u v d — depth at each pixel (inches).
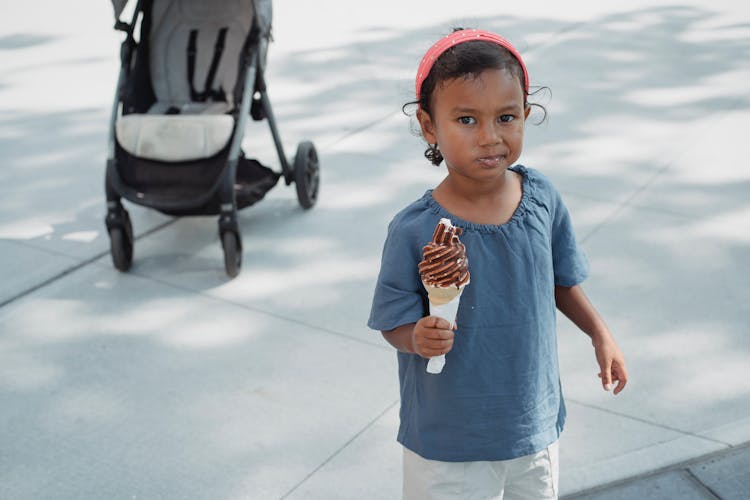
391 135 237.8
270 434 136.2
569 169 212.7
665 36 293.6
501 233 80.4
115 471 130.1
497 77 74.8
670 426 132.3
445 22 313.6
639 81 260.1
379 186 212.7
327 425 137.5
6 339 161.9
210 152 175.5
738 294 163.9
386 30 309.0
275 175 195.5
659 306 161.5
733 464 123.1
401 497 122.6
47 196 213.8
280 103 258.2
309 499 123.1
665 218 190.5
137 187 176.1
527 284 81.1
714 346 150.3
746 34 292.4
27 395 147.2
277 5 336.5
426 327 75.7
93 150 235.9
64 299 173.6
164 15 201.3
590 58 277.4
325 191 211.6
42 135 244.4
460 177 80.0
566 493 120.1
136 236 195.9
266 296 172.2
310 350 155.9
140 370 152.5
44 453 134.3
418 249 80.8
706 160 214.2
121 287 177.2
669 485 120.3
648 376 143.6
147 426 139.1
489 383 82.1
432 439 84.1
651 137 226.8
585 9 322.0
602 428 132.7
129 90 190.4
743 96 247.3
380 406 141.3
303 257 185.2
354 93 263.0
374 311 83.1
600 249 180.2
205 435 136.6
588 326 91.5
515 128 76.7
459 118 76.1
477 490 85.5
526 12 320.2
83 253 189.8
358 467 128.8
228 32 200.5
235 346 157.6
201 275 180.5
